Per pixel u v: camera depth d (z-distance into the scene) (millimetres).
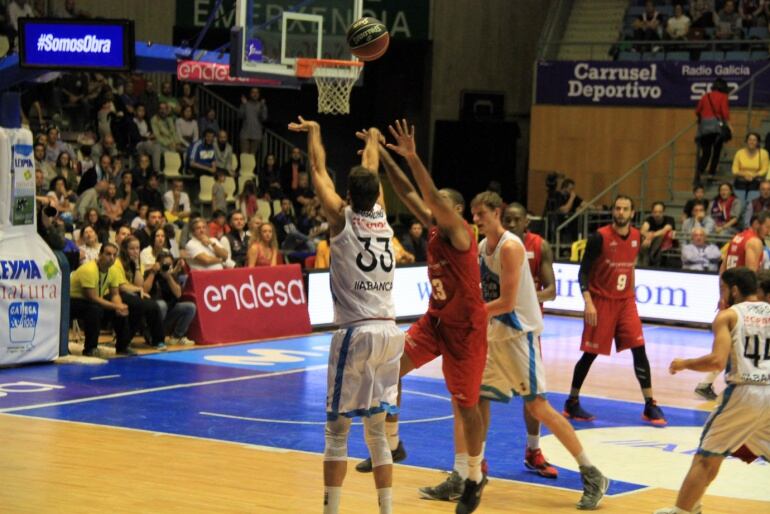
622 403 15117
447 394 15328
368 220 8320
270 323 20406
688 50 30656
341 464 8266
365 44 10219
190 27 32156
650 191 30047
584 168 30875
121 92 28094
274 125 34219
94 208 21031
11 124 16688
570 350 20141
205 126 28719
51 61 16688
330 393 8242
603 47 32000
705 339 22047
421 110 33969
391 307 8422
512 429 13047
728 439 8773
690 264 24453
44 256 16656
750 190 26359
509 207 11805
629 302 13906
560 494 10180
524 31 33781
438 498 9812
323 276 21625
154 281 18688
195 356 17906
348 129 34812
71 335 19078
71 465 10531
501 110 32750
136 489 9711
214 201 25750
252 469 10602
